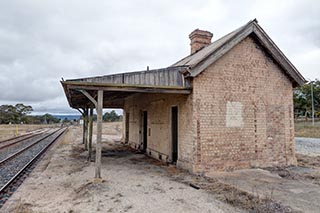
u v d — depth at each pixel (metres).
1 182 7.45
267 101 9.60
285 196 5.80
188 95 8.66
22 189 6.43
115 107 20.42
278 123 9.73
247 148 9.05
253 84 9.38
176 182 7.02
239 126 8.99
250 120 9.21
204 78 8.55
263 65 9.64
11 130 41.38
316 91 48.28
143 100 14.04
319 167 9.48
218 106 8.70
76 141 21.09
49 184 6.91
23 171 8.84
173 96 9.93
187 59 11.33
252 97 9.33
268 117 9.55
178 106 9.46
